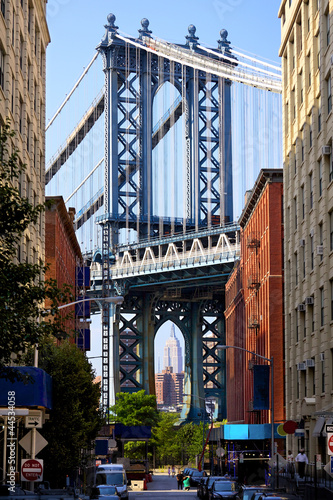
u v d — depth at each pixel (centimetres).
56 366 4384
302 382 5619
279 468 4903
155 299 18462
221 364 19825
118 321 17188
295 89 6031
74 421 4341
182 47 17012
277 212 7988
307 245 5512
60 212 8062
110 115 17025
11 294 2209
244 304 10356
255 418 8881
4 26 4241
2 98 4144
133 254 16900
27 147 5356
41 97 6050
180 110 18600
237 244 14388
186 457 19088
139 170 17250
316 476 3288
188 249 16638
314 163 5250
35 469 2481
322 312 5097
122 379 18338
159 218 16788
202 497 4762
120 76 17462
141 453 13538
